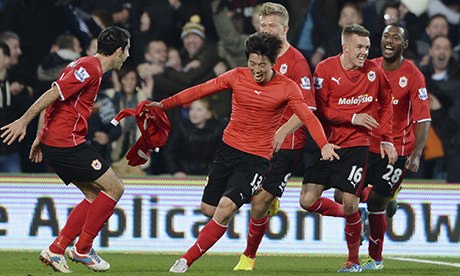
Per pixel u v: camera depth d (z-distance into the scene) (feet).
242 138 96.89
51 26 148.25
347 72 106.42
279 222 135.95
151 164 147.23
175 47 153.17
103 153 145.18
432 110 151.94
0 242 133.80
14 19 147.95
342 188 107.45
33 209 134.21
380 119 109.19
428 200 138.00
